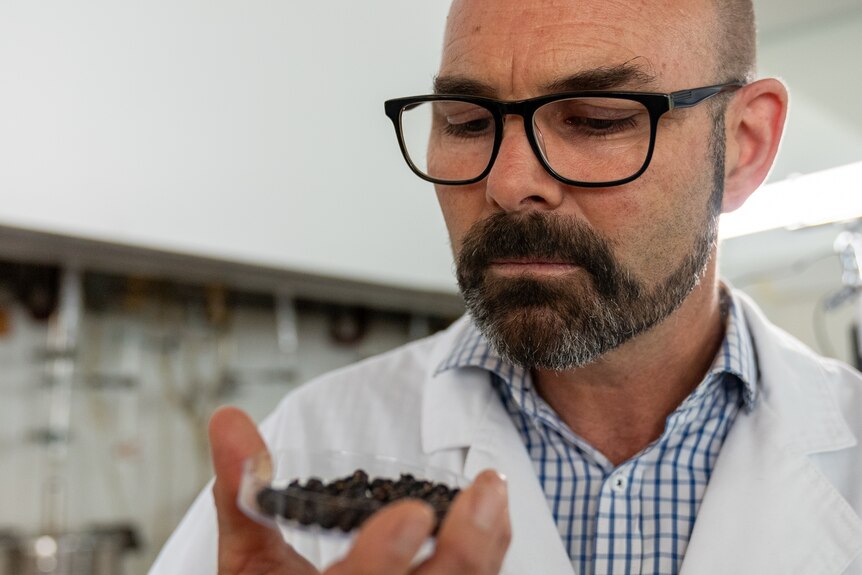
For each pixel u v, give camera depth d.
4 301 1.99
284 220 2.05
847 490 0.56
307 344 2.49
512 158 0.49
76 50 1.74
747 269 2.15
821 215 1.54
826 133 1.76
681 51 0.51
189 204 1.90
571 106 0.50
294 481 0.42
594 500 0.57
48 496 2.02
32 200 1.68
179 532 0.64
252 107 2.00
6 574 1.92
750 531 0.54
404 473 0.44
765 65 1.85
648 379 0.57
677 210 0.52
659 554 0.55
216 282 2.11
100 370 2.12
